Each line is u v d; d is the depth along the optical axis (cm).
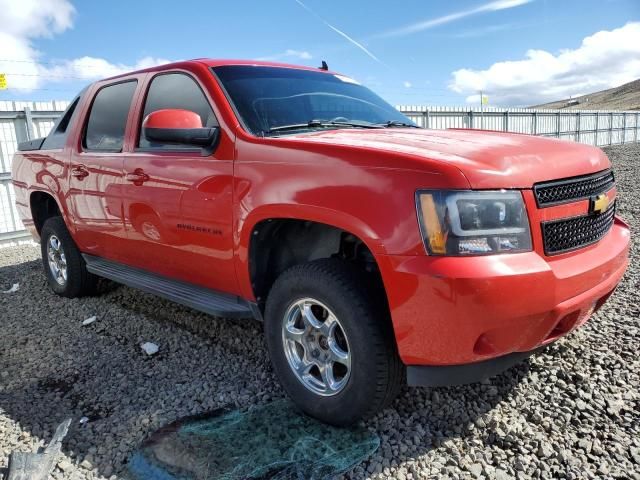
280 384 292
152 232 333
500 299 199
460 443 238
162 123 279
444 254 202
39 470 221
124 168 348
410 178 210
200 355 344
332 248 283
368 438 241
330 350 245
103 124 392
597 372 290
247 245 269
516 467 219
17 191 509
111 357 346
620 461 219
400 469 220
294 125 297
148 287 352
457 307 199
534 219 215
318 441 239
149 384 306
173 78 333
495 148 234
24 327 408
